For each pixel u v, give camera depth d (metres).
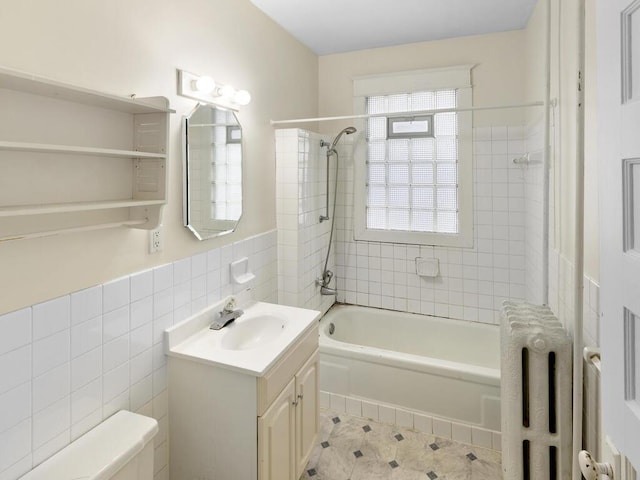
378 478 2.02
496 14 2.64
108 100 1.29
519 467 1.68
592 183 1.49
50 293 1.25
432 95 3.14
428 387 2.40
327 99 3.44
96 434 1.37
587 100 1.55
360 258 3.47
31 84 1.08
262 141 2.54
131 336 1.55
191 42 1.84
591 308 1.50
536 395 1.65
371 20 2.71
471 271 3.13
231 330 1.96
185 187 1.81
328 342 2.69
